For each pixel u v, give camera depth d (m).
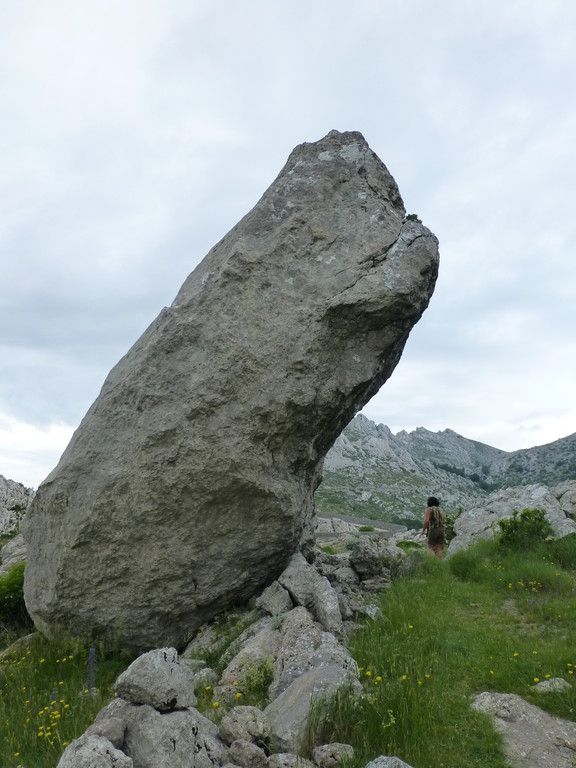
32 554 8.64
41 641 8.41
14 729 5.67
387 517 85.75
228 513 7.85
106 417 8.16
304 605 7.49
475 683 6.27
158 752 4.31
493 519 15.17
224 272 8.31
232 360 7.89
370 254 8.39
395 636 7.16
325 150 9.27
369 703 5.10
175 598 7.89
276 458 8.13
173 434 7.65
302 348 8.00
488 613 8.52
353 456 118.12
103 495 7.66
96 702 6.30
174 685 4.81
